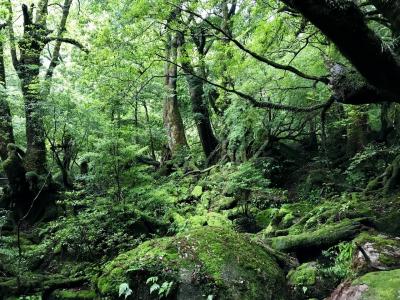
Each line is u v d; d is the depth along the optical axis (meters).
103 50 7.34
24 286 7.11
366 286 4.23
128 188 10.72
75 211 11.63
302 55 8.87
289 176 11.76
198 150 17.77
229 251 5.50
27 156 12.95
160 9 6.34
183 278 5.17
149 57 7.30
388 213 6.79
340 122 10.38
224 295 4.97
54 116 10.93
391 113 9.93
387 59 3.22
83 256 9.31
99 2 9.59
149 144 17.11
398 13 3.50
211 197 11.62
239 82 9.48
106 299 5.43
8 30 13.17
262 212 9.95
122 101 8.88
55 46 14.07
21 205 12.18
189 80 15.04
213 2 7.31
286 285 5.46
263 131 12.63
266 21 6.64
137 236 9.91
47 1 14.84
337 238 6.10
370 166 9.71
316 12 2.95
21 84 12.44
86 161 12.58
